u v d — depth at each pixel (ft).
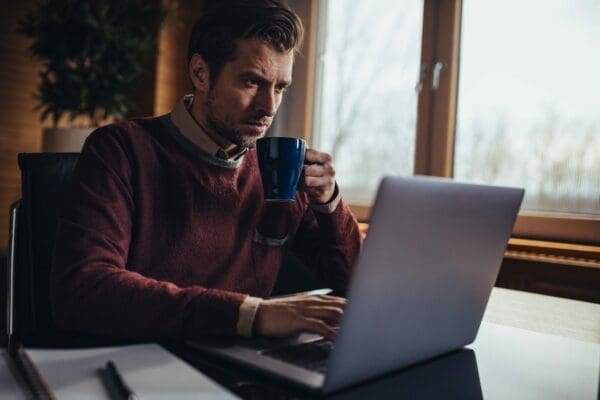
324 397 1.82
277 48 3.32
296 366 1.99
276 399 1.77
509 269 5.72
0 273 7.51
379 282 1.77
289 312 2.31
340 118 8.16
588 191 6.01
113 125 3.44
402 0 7.50
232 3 3.34
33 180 3.45
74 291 2.50
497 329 3.02
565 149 6.16
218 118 3.45
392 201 1.68
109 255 2.73
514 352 2.56
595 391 2.08
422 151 7.20
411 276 1.90
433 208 1.83
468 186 1.95
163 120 3.61
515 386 2.08
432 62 7.13
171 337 2.34
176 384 1.76
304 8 8.31
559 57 6.18
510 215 2.24
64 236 2.77
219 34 3.33
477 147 6.86
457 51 7.00
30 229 3.39
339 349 1.76
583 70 6.01
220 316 2.30
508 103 6.60
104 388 1.70
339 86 8.18
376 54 7.78
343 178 8.12
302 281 4.39
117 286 2.46
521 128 6.49
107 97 7.78
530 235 6.32
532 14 6.39
